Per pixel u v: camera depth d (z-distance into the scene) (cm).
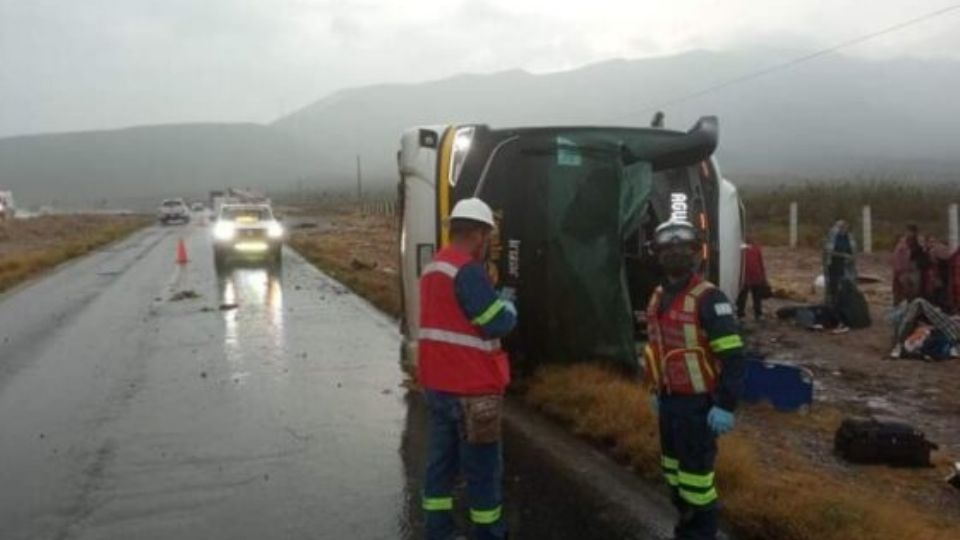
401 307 1061
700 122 904
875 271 2131
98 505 620
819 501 553
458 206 521
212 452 745
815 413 843
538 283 881
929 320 1127
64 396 959
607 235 873
